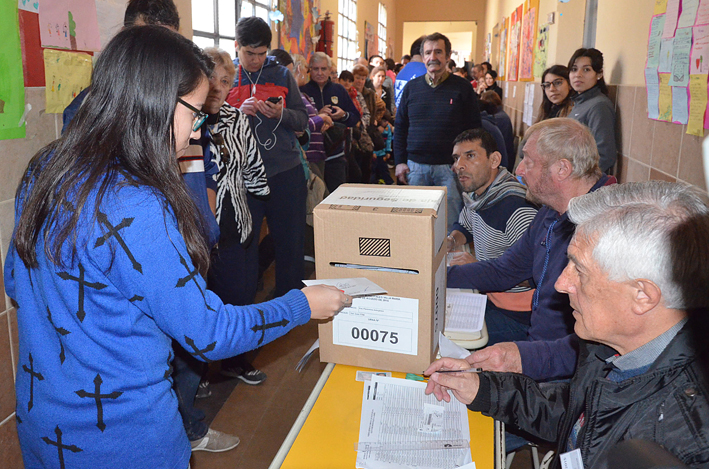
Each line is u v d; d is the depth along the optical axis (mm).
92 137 856
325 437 1045
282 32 4902
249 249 2531
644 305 780
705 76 1900
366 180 5492
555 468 1031
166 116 874
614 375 882
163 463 964
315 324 3162
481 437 1045
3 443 1692
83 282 851
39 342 927
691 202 775
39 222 863
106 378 893
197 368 1844
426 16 13758
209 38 3627
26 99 1664
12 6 1578
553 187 1582
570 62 3129
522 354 1347
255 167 2371
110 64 864
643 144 2594
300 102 3006
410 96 3908
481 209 2150
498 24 9391
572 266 881
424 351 1196
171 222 874
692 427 742
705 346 767
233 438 2105
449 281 1884
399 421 1081
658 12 2385
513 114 7004
